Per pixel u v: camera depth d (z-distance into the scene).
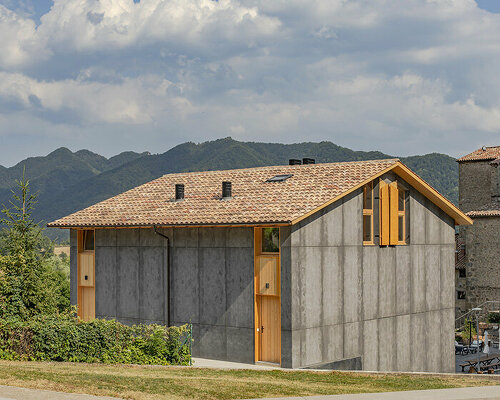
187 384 15.77
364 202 24.30
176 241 24.25
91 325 19.84
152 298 24.91
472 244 46.03
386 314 24.89
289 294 20.98
